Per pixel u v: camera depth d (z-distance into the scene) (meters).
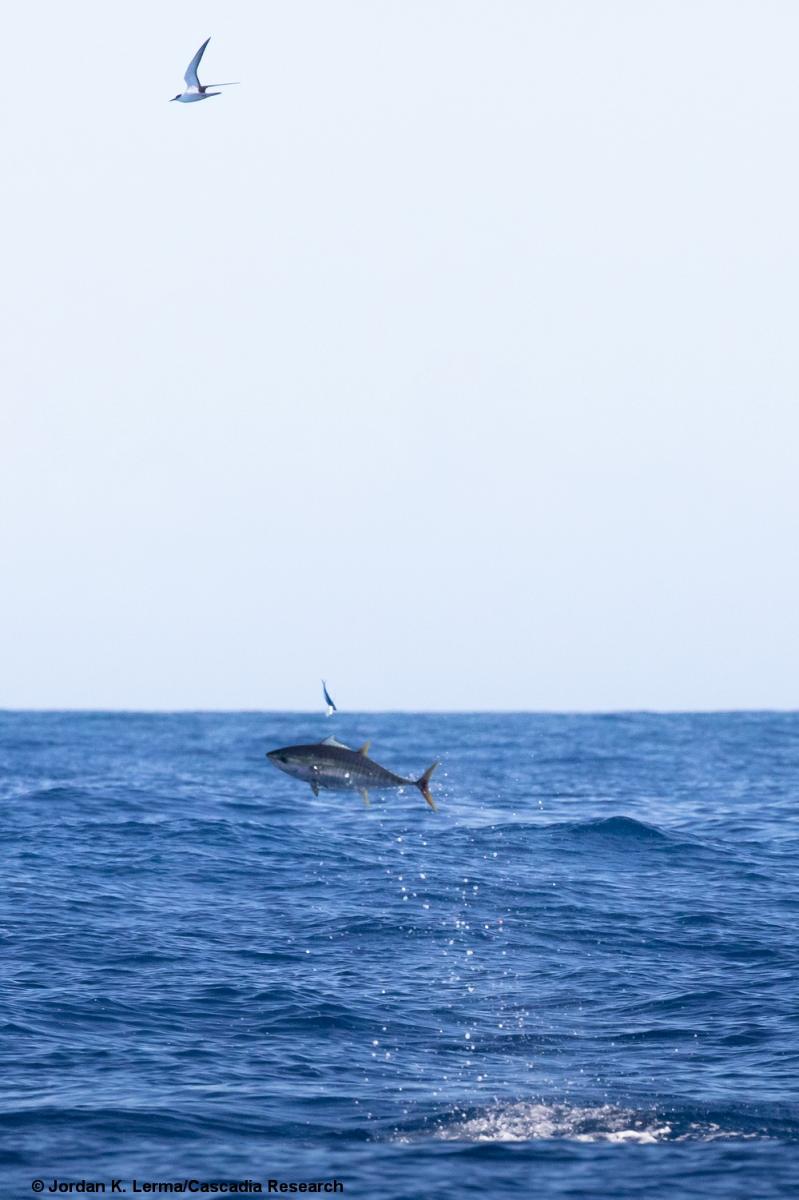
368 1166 42.34
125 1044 55.59
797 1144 44.53
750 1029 58.72
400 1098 49.50
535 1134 45.62
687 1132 45.81
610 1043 57.00
